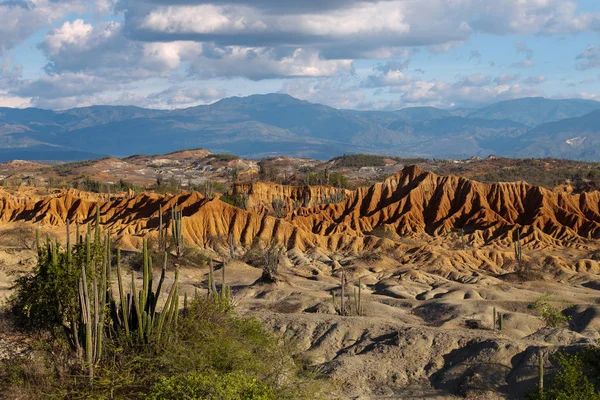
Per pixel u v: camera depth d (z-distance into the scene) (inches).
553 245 4928.6
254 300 2871.6
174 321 1378.0
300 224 5354.3
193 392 1063.0
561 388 1437.0
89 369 1168.2
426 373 1798.7
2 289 1609.3
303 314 2219.5
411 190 6058.1
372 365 1793.8
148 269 1328.7
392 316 2655.0
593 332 2436.0
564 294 3358.8
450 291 3380.9
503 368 1732.3
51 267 1264.8
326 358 1910.7
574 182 7401.6
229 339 1395.2
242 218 4682.6
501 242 5039.4
